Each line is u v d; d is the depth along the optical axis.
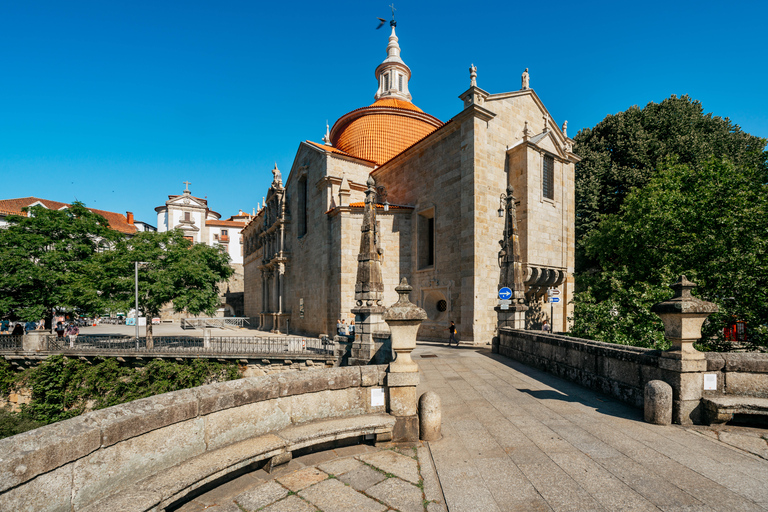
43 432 3.34
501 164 23.80
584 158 33.09
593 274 30.69
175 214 68.44
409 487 4.55
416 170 26.92
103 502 3.50
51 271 26.92
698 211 17.20
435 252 24.52
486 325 21.64
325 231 29.11
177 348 23.59
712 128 32.25
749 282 13.32
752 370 6.56
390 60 41.94
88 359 23.78
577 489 4.42
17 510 2.95
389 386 5.98
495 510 4.00
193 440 4.51
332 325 28.08
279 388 5.42
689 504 4.06
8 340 25.12
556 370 11.20
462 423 6.89
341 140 38.12
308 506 4.17
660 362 7.00
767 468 4.89
